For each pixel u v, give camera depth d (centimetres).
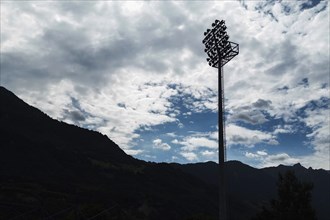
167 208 11650
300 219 3005
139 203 11212
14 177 11431
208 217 6481
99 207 6153
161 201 12281
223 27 3148
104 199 10381
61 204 7094
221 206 2638
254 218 3328
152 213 10756
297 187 3139
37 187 10131
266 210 3250
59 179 13700
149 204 11506
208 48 3250
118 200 10762
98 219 5866
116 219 6844
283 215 3059
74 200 9225
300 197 3095
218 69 3147
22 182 10581
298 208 3066
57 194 9506
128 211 9912
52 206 6506
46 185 10962
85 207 6009
